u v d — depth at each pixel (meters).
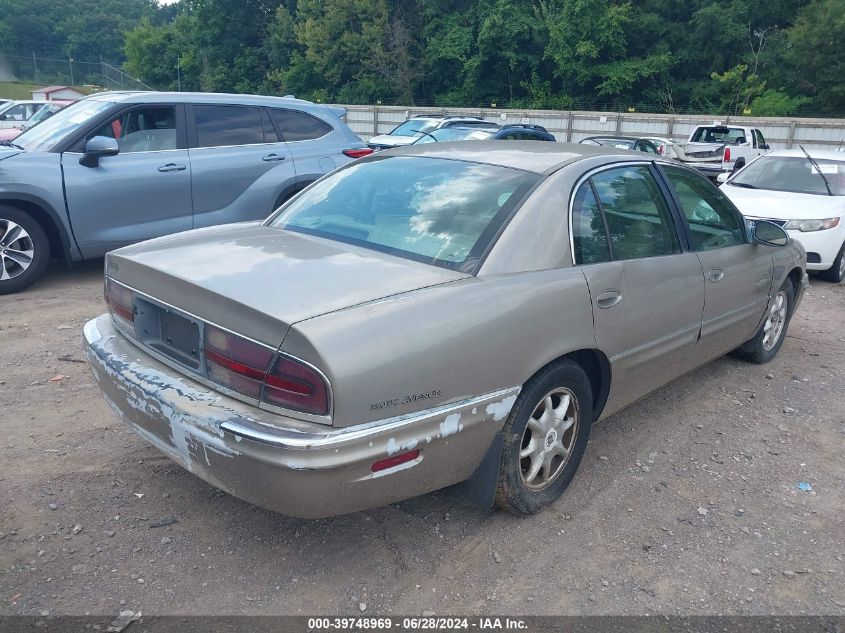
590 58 41.38
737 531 3.27
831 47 37.38
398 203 3.37
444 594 2.75
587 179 3.45
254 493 2.44
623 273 3.41
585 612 2.69
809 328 6.72
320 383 2.31
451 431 2.66
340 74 47.53
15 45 92.94
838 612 2.75
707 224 4.31
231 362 2.51
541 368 3.04
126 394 2.81
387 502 2.64
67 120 7.02
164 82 61.00
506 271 2.95
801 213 8.58
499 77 44.72
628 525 3.28
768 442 4.20
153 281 2.86
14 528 3.00
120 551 2.90
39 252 6.56
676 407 4.66
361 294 2.60
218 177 7.36
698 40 41.41
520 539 3.12
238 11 53.00
